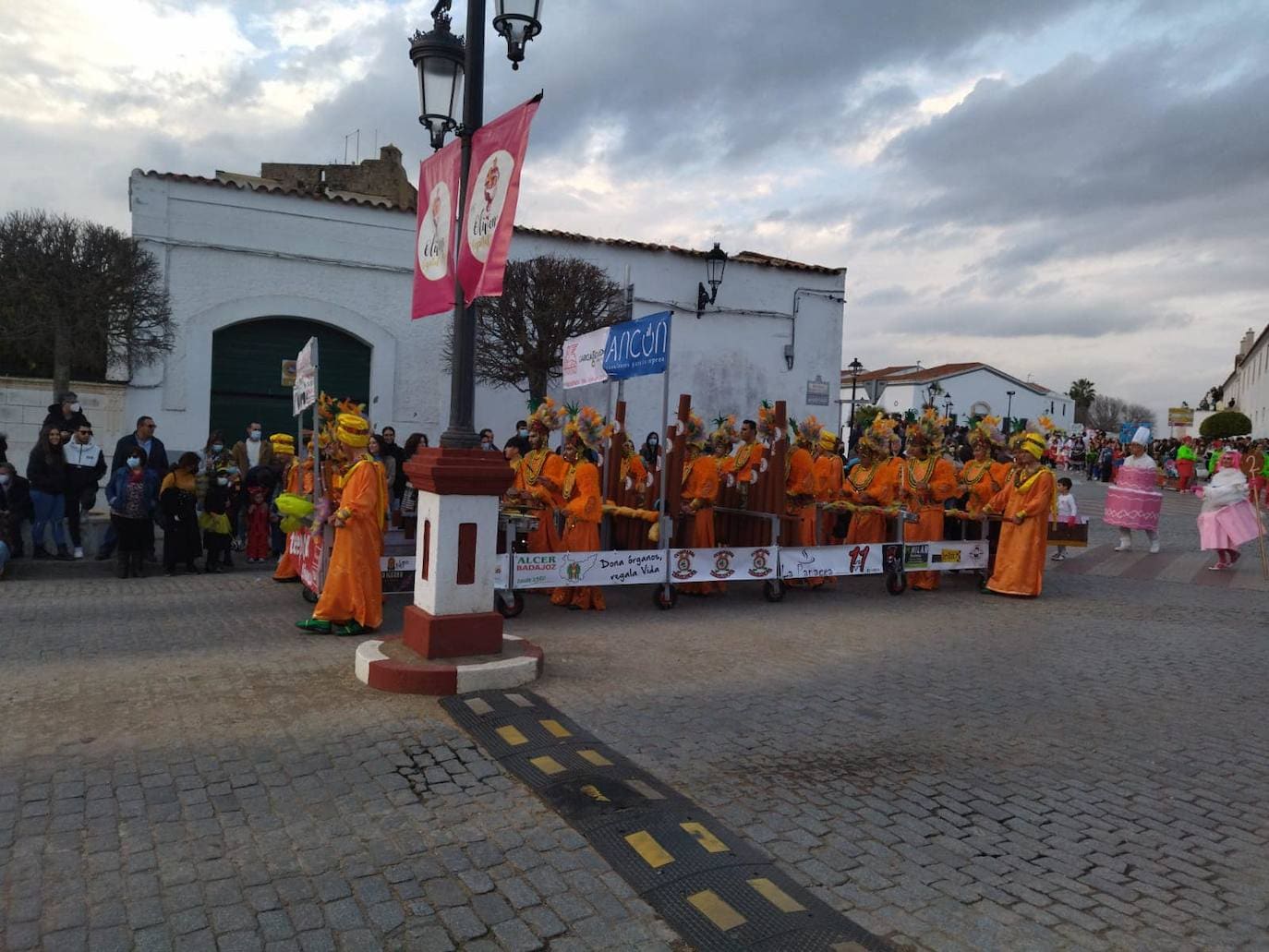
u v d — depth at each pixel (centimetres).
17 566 1052
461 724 514
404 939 308
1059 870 365
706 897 333
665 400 846
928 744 508
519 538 952
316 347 805
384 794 422
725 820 403
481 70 599
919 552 1024
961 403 6384
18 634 716
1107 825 407
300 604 861
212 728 501
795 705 575
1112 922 325
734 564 918
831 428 2173
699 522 992
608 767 451
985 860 372
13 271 1273
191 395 1566
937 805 425
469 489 596
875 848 380
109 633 725
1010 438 1046
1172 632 818
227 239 1580
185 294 1555
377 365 1706
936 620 869
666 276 1970
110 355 1459
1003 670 670
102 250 1324
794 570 952
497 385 1739
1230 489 1202
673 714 547
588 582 845
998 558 1023
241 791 421
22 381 1460
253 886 340
